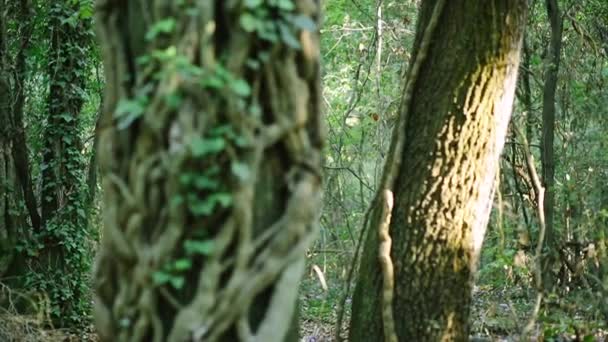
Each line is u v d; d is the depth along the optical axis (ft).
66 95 35.76
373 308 19.42
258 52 10.88
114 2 11.51
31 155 36.24
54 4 35.35
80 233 35.83
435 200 18.94
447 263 18.89
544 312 22.76
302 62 11.18
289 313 11.00
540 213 22.97
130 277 10.88
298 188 11.11
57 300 34.37
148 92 10.78
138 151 10.79
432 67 19.35
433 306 18.89
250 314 10.98
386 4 40.14
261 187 11.05
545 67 28.22
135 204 10.77
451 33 19.13
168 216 10.67
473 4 18.88
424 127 19.24
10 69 32.73
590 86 31.96
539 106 32.81
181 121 10.50
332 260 41.06
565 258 26.53
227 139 10.59
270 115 11.02
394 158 19.36
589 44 32.63
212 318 10.62
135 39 11.28
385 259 18.85
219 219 10.79
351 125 43.78
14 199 32.73
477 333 25.07
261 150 10.79
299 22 10.99
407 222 19.12
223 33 10.85
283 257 10.97
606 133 30.96
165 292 10.80
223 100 10.57
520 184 31.71
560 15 29.53
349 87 42.91
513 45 19.08
